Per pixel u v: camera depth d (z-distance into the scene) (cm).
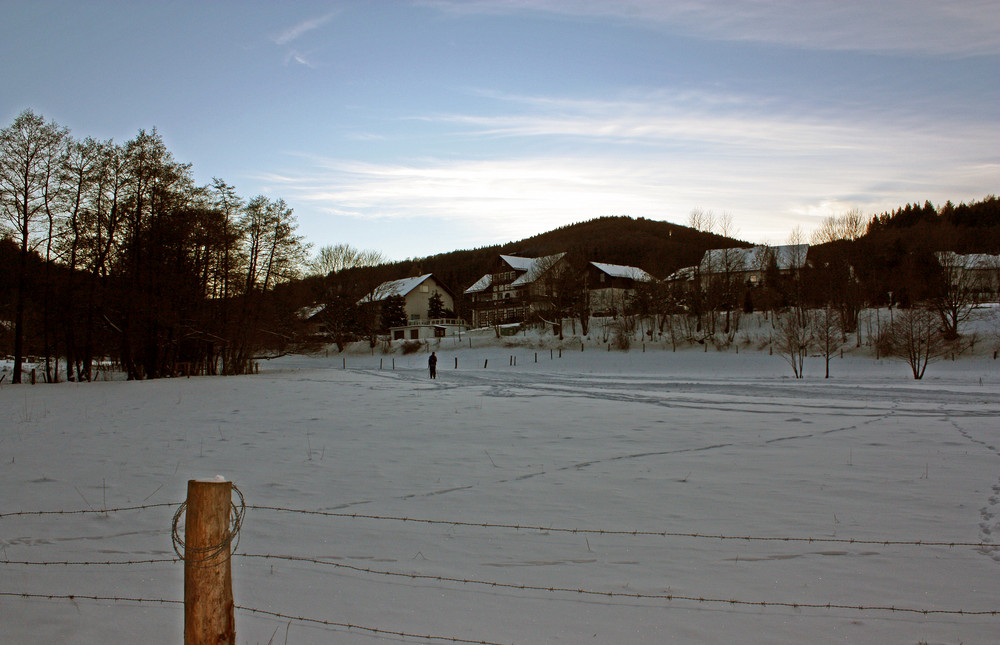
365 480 980
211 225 4334
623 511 801
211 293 4519
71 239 3906
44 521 766
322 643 459
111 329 4156
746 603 528
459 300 11175
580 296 7656
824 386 3020
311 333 6156
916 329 4353
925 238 8150
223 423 1638
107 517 782
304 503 848
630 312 7644
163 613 510
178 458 1164
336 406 2025
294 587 564
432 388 2814
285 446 1282
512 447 1246
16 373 3753
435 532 722
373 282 8969
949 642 462
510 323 9212
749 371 5281
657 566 615
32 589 559
